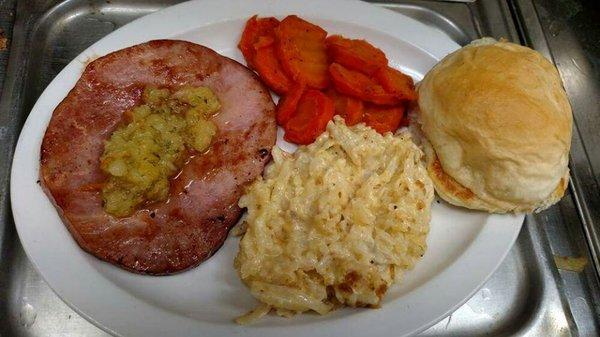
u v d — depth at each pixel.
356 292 0.25
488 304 0.29
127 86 0.29
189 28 0.32
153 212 0.27
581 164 0.34
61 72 0.29
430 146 0.29
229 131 0.29
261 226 0.26
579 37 0.39
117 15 0.36
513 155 0.26
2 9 0.34
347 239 0.26
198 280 0.27
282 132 0.31
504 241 0.28
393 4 0.38
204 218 0.27
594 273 0.30
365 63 0.30
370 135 0.29
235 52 0.33
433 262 0.28
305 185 0.27
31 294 0.26
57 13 0.35
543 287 0.29
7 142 0.29
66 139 0.27
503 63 0.27
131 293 0.25
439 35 0.34
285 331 0.24
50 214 0.26
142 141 0.27
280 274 0.25
